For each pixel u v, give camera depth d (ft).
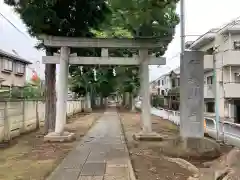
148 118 37.73
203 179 18.54
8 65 77.71
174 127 51.88
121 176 19.49
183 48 37.60
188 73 27.45
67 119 71.56
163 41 37.24
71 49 40.63
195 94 27.22
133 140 36.86
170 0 25.88
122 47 37.09
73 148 30.45
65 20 35.37
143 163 23.18
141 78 38.24
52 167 22.07
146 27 35.55
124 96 166.09
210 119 41.42
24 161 24.17
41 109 50.96
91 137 39.52
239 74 71.10
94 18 38.14
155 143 34.27
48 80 40.81
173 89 122.11
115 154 27.17
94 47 37.27
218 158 24.58
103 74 88.63
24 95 48.88
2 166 22.40
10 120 35.81
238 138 29.94
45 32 37.24
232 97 70.59
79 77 95.71
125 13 28.68
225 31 69.05
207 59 44.19
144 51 37.86
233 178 18.37
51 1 31.78
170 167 21.79
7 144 32.04
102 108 153.07
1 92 38.78
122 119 74.18
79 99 110.32
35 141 35.04
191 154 24.97
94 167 21.99
